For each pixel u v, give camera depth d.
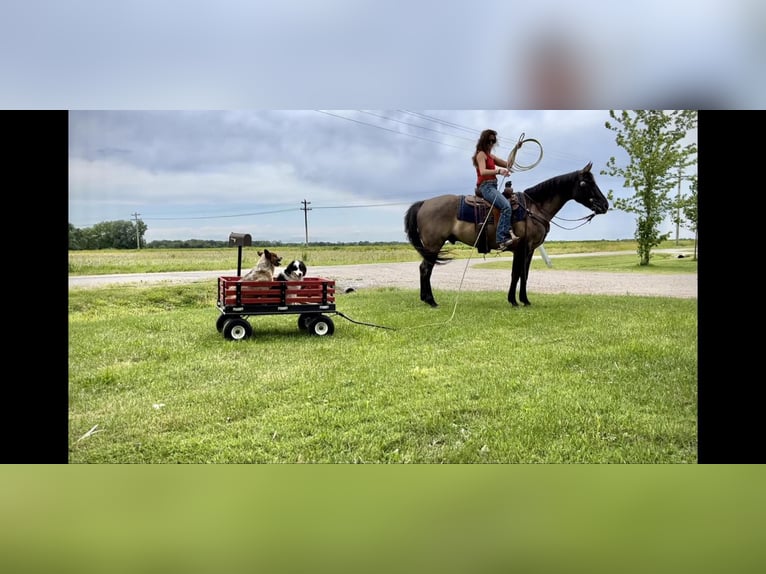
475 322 6.09
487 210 6.56
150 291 8.37
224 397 3.65
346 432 3.08
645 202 13.55
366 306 7.30
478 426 3.16
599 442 2.97
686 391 3.70
